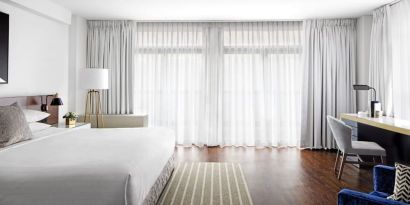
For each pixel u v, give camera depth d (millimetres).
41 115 3596
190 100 5336
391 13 4156
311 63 5090
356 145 3443
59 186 1772
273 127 5301
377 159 3887
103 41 5238
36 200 1764
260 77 5277
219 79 5258
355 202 1518
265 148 5176
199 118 5277
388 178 1940
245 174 3637
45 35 4152
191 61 5301
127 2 4180
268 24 5258
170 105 5359
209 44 5277
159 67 5375
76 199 1761
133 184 1811
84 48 5176
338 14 4777
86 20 5219
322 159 4414
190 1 4109
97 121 4895
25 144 2625
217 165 4055
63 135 3146
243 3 4195
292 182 3330
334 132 3551
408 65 3814
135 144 2590
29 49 3830
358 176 3557
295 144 5285
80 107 5078
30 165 1917
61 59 4562
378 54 4375
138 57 5355
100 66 5246
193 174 3615
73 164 1923
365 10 4531
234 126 5348
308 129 5164
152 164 2338
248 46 5258
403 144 3453
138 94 5375
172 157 3617
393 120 3594
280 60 5254
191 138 5348
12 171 1836
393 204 1424
